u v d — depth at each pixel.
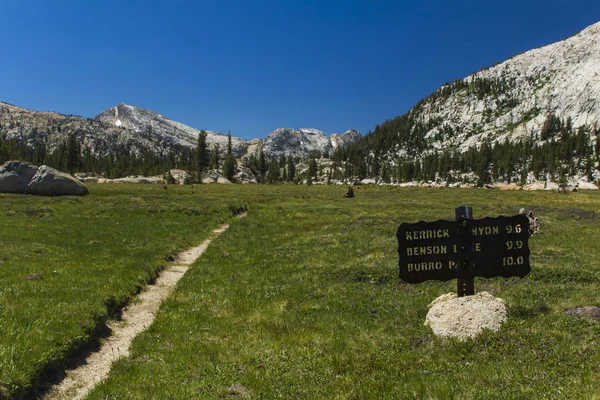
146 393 8.34
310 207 44.59
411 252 11.05
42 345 9.70
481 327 9.83
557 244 21.80
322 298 14.50
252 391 8.15
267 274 18.47
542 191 78.62
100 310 12.66
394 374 8.44
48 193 51.84
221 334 11.66
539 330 9.62
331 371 8.84
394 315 12.05
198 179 122.94
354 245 23.41
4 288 13.76
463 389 7.37
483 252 11.16
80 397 8.70
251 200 52.62
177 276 19.39
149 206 41.66
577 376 7.39
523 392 7.02
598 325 9.66
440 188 92.06
